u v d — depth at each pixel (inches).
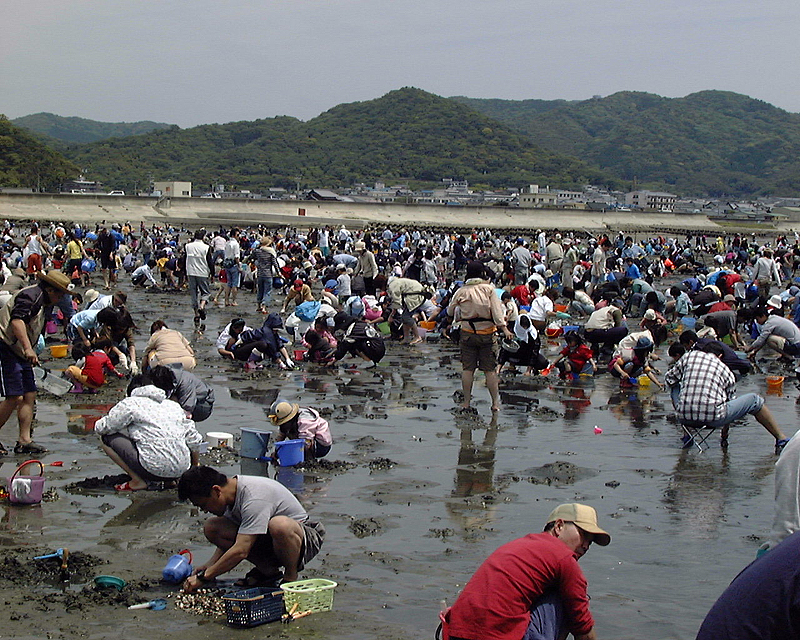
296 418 398.9
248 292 1162.0
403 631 233.8
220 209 3467.0
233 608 233.1
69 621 232.7
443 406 518.6
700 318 878.4
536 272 1148.5
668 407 534.6
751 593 154.0
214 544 276.1
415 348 740.7
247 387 555.8
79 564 270.8
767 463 410.6
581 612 194.4
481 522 322.0
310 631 232.4
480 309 495.8
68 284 382.0
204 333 776.3
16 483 324.8
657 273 1630.2
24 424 391.2
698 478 385.1
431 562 282.8
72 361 610.5
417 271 979.3
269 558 261.0
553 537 199.2
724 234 4237.2
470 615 190.4
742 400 426.3
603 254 1084.5
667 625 243.1
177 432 350.6
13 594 248.7
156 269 1347.2
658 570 283.1
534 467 396.2
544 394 565.3
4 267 952.3
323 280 963.3
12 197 2962.6
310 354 653.3
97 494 341.7
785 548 155.9
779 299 868.6
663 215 5078.7
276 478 369.7
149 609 242.4
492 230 3666.3
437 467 392.8
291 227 2970.0
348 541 299.6
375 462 394.9
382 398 535.8
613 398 558.6
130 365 571.2
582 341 617.6
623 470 395.2
